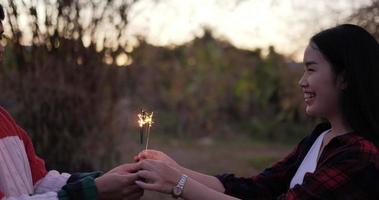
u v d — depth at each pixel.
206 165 7.29
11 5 4.30
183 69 10.73
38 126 4.59
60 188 2.55
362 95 2.14
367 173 2.06
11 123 2.43
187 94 10.56
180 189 2.29
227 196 2.29
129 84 5.19
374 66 2.17
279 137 10.21
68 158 4.65
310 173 2.17
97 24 4.66
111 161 4.87
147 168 2.36
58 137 4.62
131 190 2.41
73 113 4.66
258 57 11.02
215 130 10.38
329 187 2.09
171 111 10.52
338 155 2.12
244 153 8.48
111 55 4.81
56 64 4.58
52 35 4.54
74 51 4.62
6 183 2.22
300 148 2.54
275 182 2.61
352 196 2.07
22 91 4.59
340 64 2.18
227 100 11.04
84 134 4.72
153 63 8.59
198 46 11.07
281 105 10.27
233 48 11.44
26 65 4.56
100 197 2.41
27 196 2.23
